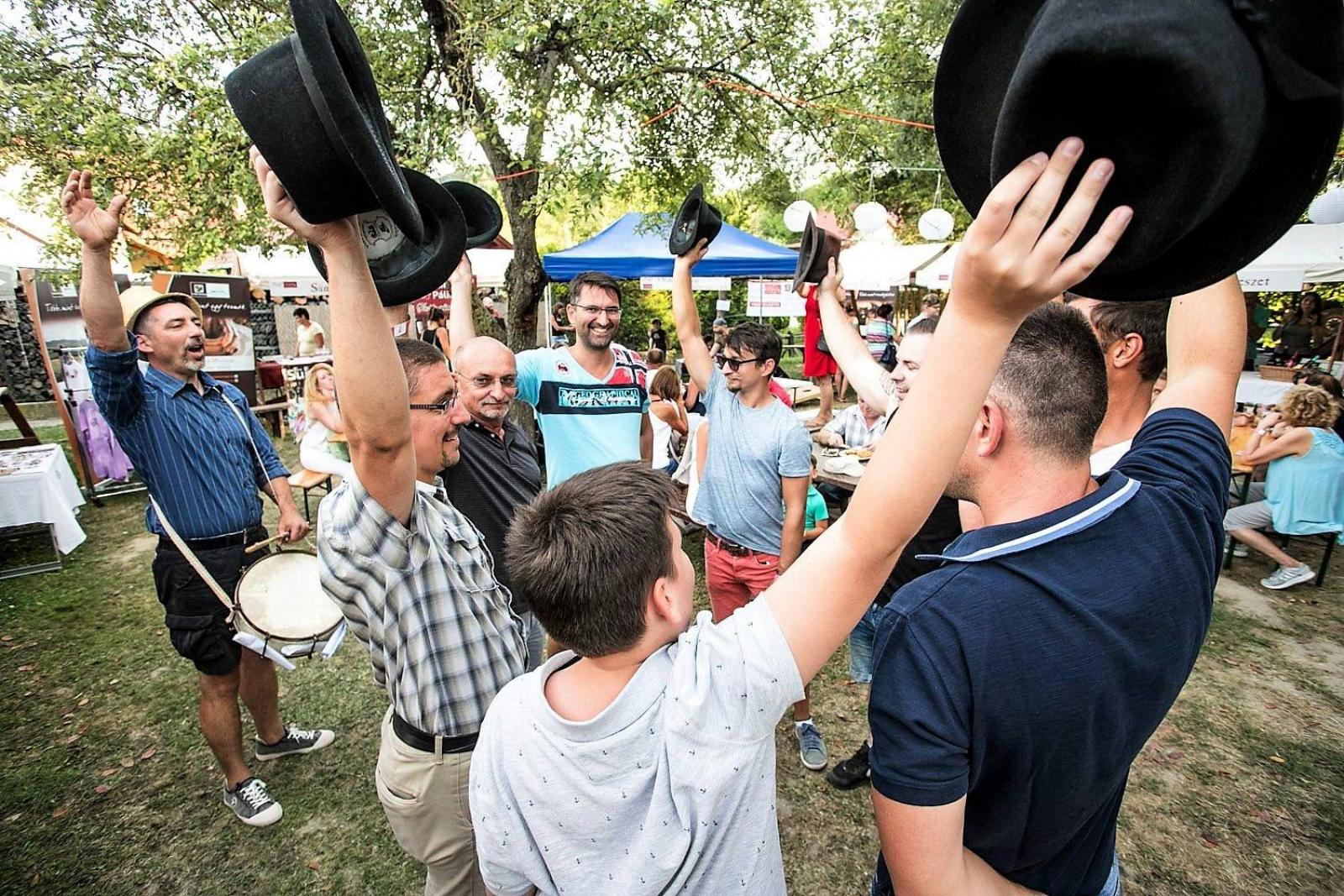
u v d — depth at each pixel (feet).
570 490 2.93
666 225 18.76
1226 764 9.26
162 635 13.10
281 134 2.20
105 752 9.77
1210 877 7.57
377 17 13.60
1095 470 5.05
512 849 2.85
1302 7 1.41
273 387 30.86
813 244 7.66
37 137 13.25
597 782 2.61
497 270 32.91
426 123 13.58
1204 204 1.55
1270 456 14.78
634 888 2.59
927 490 2.21
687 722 2.50
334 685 11.31
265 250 14.11
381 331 3.08
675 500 2.94
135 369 7.39
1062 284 1.63
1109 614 2.52
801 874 7.67
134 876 7.71
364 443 3.61
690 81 15.24
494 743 2.88
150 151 12.14
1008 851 2.84
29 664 12.10
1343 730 9.93
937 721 2.52
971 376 1.99
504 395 7.82
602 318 9.50
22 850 8.05
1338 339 27.78
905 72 16.94
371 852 8.01
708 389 9.66
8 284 36.94
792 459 8.93
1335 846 7.96
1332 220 16.26
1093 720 2.55
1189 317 3.57
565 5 12.88
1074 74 1.42
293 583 7.83
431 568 4.47
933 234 23.58
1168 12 1.35
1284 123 1.58
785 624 2.54
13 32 14.19
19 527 17.03
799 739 9.36
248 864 7.86
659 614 2.82
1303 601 14.01
